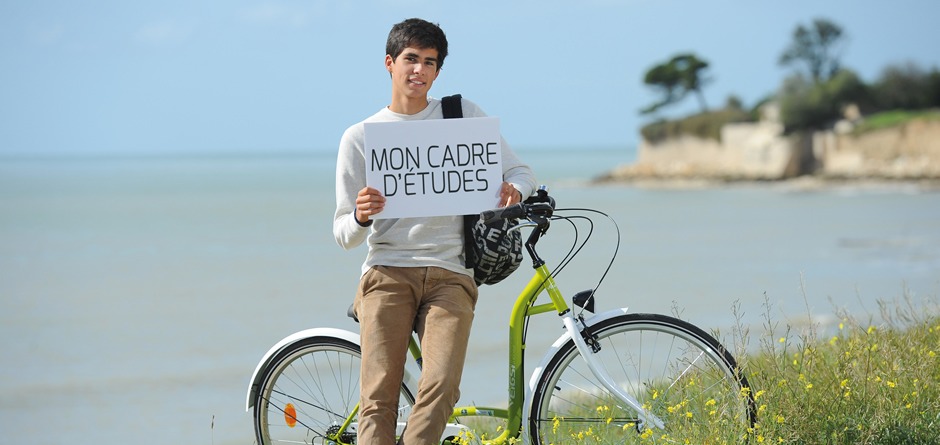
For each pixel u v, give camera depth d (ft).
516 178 15.62
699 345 15.39
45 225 207.62
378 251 15.62
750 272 108.27
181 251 148.87
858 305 69.00
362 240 15.38
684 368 15.56
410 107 15.72
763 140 355.56
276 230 192.65
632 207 267.39
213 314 83.51
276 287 102.58
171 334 73.10
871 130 327.26
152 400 50.24
